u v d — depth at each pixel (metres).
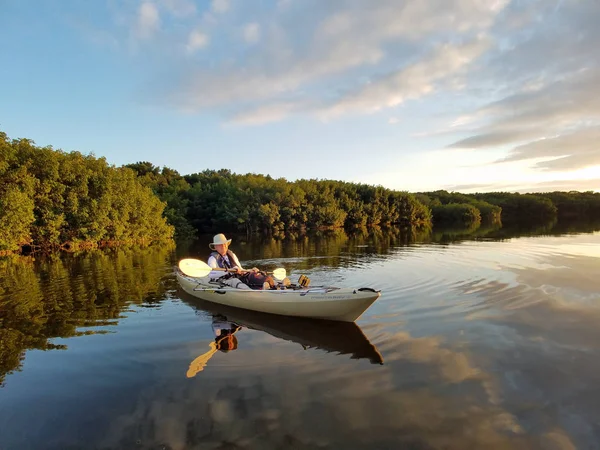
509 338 5.02
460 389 3.71
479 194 83.62
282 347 4.92
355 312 5.77
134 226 27.52
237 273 7.55
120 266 13.31
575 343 4.79
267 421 3.24
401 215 56.66
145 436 3.08
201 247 22.38
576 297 6.99
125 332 5.65
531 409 3.35
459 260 12.21
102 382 4.03
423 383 3.84
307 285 6.73
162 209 30.95
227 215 41.81
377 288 8.16
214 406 3.50
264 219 42.44
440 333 5.26
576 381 3.83
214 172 67.56
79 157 26.36
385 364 4.31
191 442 2.99
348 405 3.46
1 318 6.54
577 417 3.22
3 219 19.31
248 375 4.11
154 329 5.77
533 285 8.04
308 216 45.88
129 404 3.57
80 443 3.02
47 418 3.37
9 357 4.77
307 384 3.88
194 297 7.92
